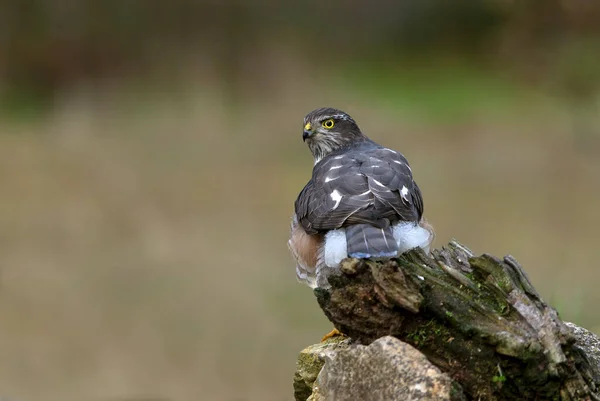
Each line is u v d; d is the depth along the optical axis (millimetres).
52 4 32500
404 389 5129
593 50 25172
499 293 5426
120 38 32906
